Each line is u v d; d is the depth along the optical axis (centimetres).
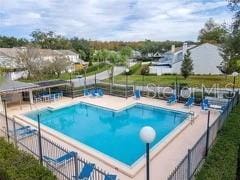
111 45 9494
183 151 1202
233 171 848
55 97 2502
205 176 805
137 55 9781
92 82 3141
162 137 1532
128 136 1598
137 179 956
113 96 2634
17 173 741
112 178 787
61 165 954
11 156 837
